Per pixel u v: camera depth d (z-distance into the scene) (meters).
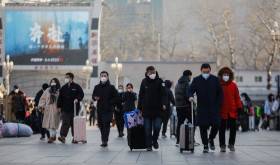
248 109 24.94
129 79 60.72
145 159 10.14
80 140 15.20
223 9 67.75
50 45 57.94
